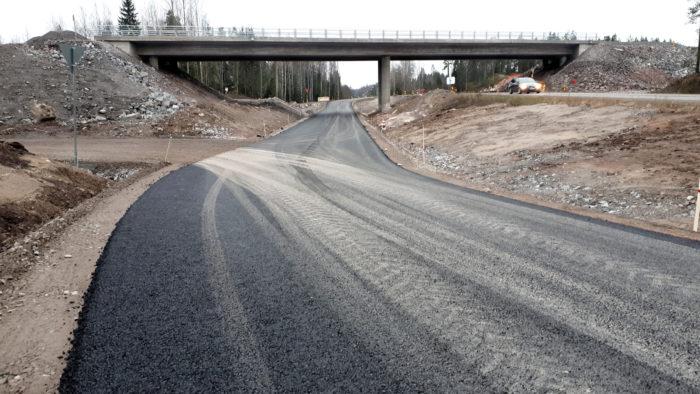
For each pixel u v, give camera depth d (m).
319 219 7.68
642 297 4.40
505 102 29.36
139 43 44.22
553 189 11.08
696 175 9.73
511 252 5.82
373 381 3.11
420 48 51.22
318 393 3.00
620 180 10.57
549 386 3.03
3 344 3.80
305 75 120.38
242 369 3.30
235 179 12.42
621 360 3.33
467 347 3.53
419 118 37.25
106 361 3.46
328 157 18.14
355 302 4.37
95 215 8.33
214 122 32.50
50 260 5.88
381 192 10.34
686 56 56.50
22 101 28.61
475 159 16.98
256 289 4.73
